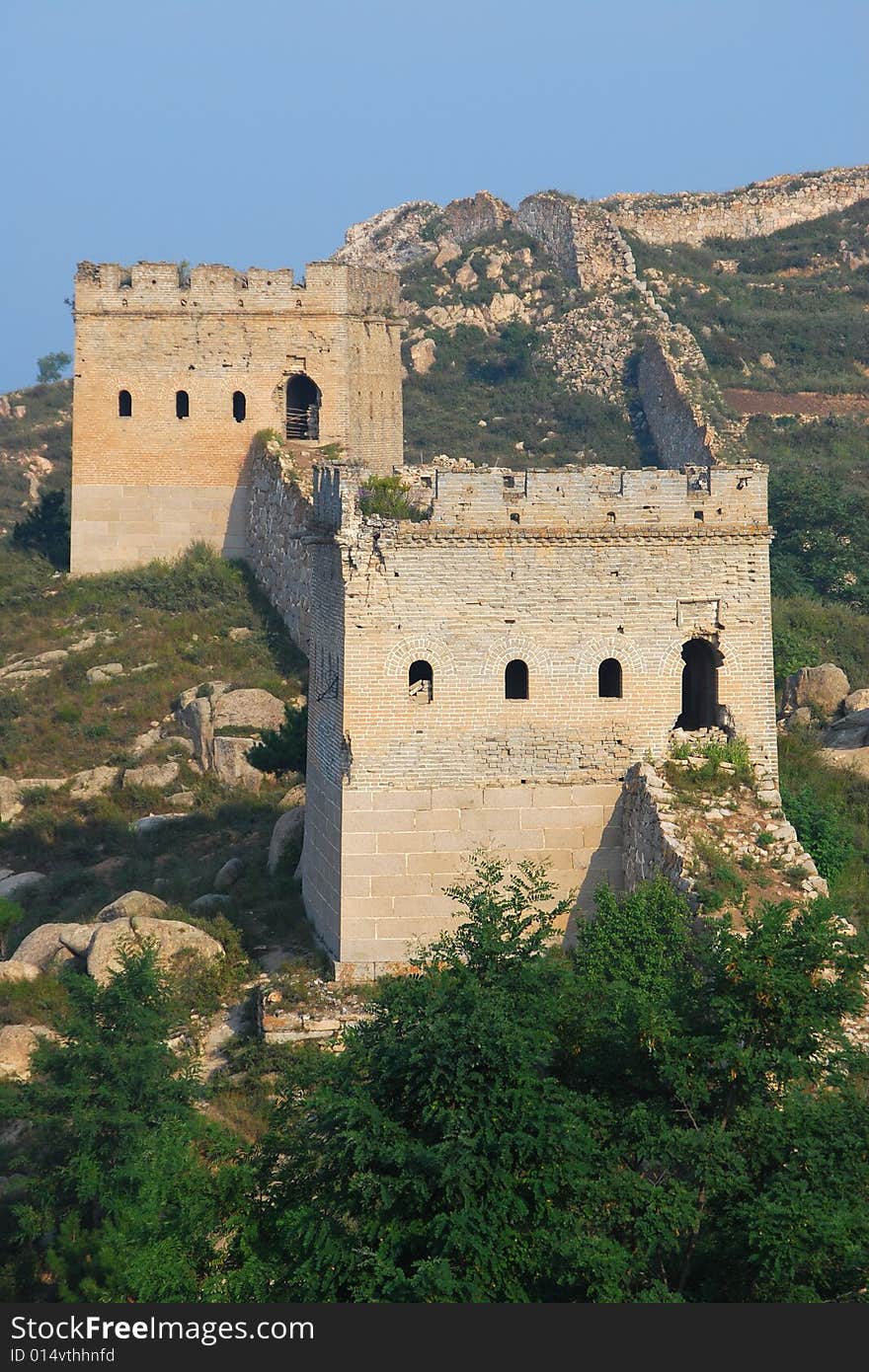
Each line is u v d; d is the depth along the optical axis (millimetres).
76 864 106188
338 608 77312
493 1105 51656
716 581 77625
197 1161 58781
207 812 108812
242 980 80438
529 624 76625
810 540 160250
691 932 64875
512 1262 49781
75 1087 66062
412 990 55438
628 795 76938
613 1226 51000
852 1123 51156
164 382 145125
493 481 76250
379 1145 51250
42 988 82625
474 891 75438
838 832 84125
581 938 66812
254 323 144875
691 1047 53250
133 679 128250
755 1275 50156
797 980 52938
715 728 78438
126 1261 55156
